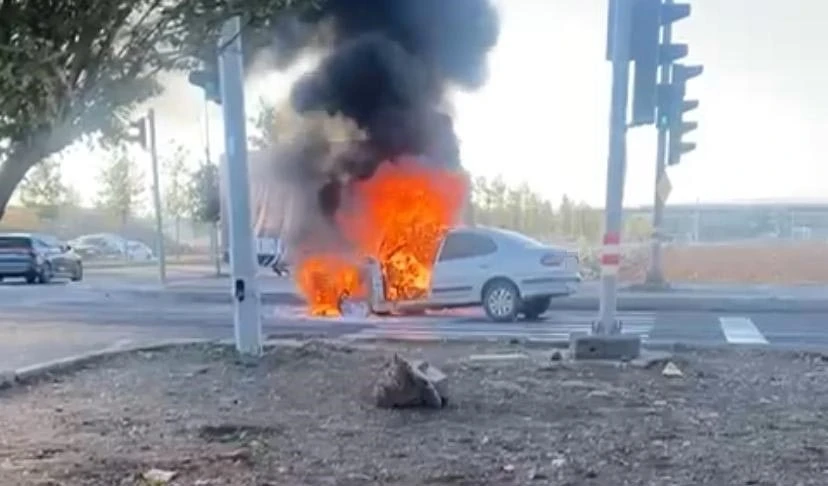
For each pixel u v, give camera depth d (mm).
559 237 33000
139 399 7941
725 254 31422
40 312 18375
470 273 16688
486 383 8633
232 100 10234
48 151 2873
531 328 14906
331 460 5867
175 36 3029
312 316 17234
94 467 5656
